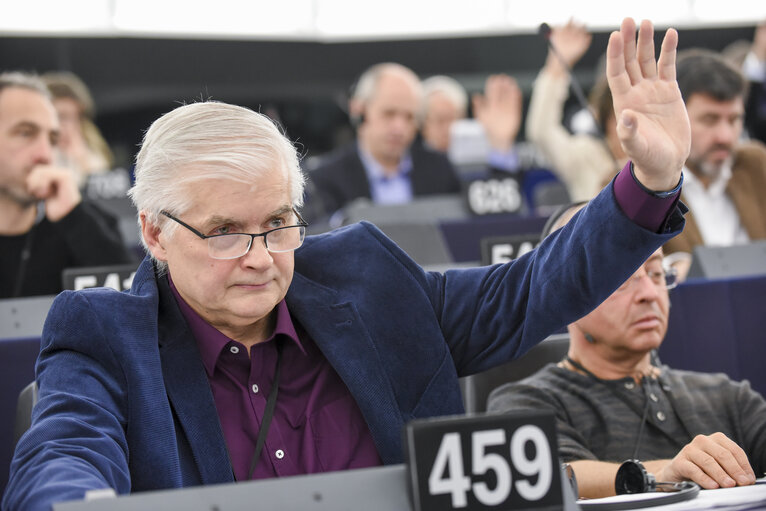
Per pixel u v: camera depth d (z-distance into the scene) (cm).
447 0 1405
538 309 290
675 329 476
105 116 1361
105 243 639
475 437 205
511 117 1064
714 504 249
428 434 203
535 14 1419
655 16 1385
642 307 370
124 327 278
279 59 1416
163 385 274
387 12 1398
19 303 469
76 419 253
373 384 289
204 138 270
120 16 1320
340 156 1010
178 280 277
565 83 991
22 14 1276
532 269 296
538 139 997
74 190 642
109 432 256
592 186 959
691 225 639
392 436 285
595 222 273
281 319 292
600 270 275
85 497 208
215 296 272
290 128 1457
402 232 647
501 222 775
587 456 357
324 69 1438
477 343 309
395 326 301
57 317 278
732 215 685
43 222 636
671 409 379
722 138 666
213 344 287
